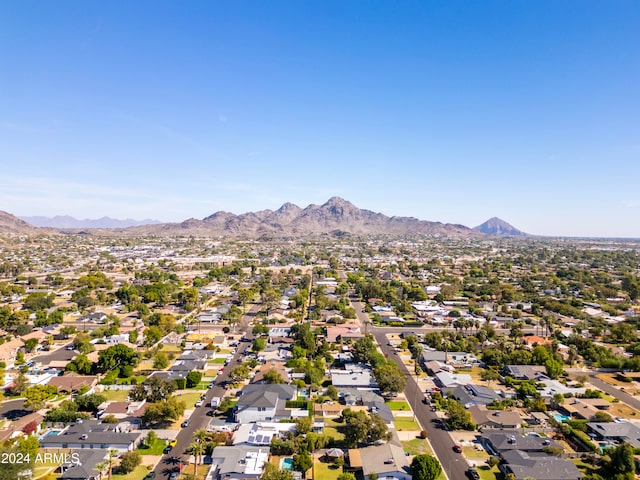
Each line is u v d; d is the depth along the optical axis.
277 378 150.50
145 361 181.12
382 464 101.50
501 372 173.50
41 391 134.38
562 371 170.50
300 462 99.44
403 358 190.38
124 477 97.81
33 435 115.88
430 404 141.75
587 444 113.06
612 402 144.75
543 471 99.38
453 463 106.75
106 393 147.25
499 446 111.06
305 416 126.94
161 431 119.69
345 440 111.62
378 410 130.50
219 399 141.88
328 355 183.75
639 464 103.25
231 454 103.81
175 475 98.75
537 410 137.88
